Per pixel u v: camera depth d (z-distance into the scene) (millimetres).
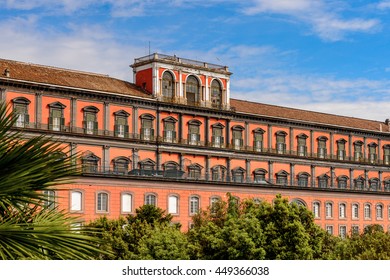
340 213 114875
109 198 89000
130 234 67375
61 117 91062
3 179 20828
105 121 95375
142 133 98812
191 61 105062
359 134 127438
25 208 22266
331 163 121375
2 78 85812
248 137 111062
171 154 101438
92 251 22156
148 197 92750
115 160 95312
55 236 21453
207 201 98312
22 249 20812
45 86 89312
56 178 22000
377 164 128625
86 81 96750
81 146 92125
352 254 64812
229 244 57969
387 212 122500
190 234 65250
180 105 102250
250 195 103000
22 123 87188
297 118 118375
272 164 113250
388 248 65312
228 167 107500
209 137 106062
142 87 103312
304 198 109688
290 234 56969
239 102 115625
